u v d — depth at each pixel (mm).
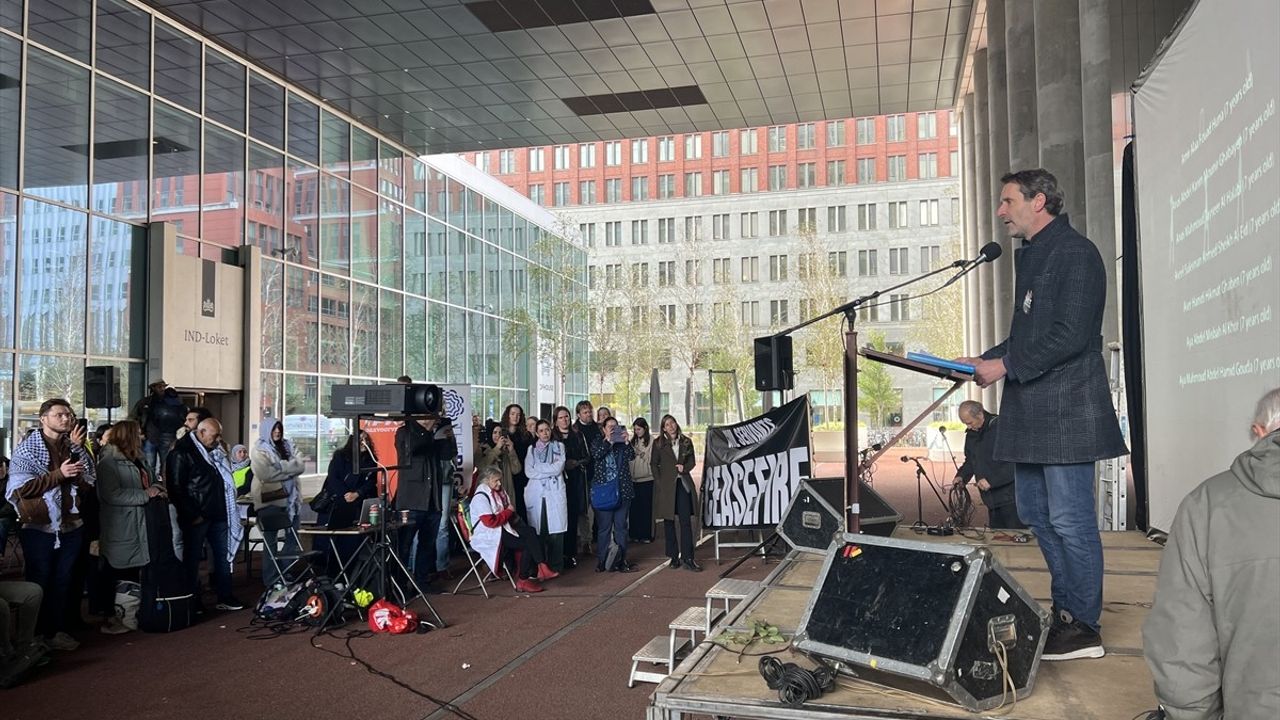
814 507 9117
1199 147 7141
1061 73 15383
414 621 8570
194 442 9398
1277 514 2494
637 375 60125
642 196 81938
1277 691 2430
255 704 6328
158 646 8133
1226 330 6512
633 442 15102
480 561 12367
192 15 18766
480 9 18875
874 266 75062
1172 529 2707
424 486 10320
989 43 20188
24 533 8000
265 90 22016
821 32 20734
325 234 24250
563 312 40969
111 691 6719
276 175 22203
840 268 75500
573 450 12773
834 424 47125
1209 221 6898
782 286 76500
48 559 8016
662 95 24578
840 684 3836
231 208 20438
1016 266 4391
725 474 12641
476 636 8312
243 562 13273
